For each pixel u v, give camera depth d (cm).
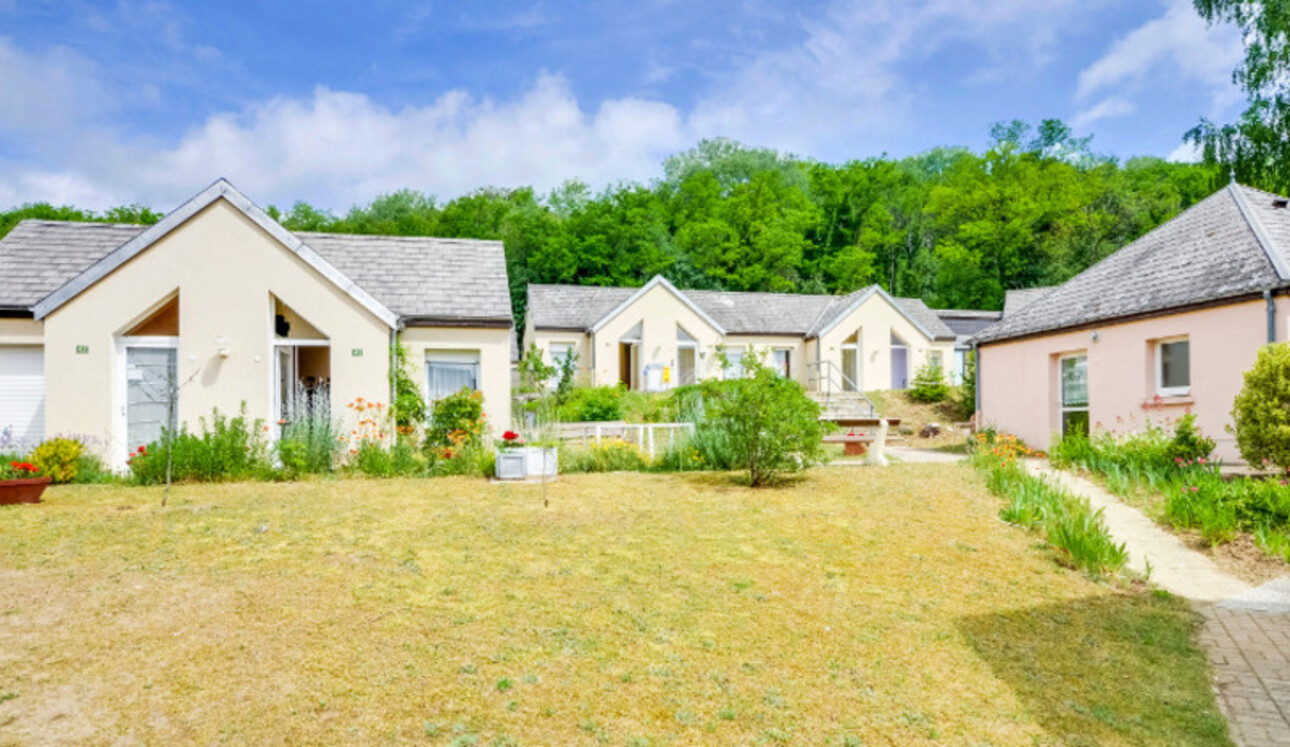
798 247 5316
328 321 1355
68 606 546
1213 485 892
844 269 5459
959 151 7156
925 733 388
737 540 747
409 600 564
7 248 1455
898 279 5988
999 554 727
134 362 1289
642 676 441
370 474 1164
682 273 5128
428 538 747
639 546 721
